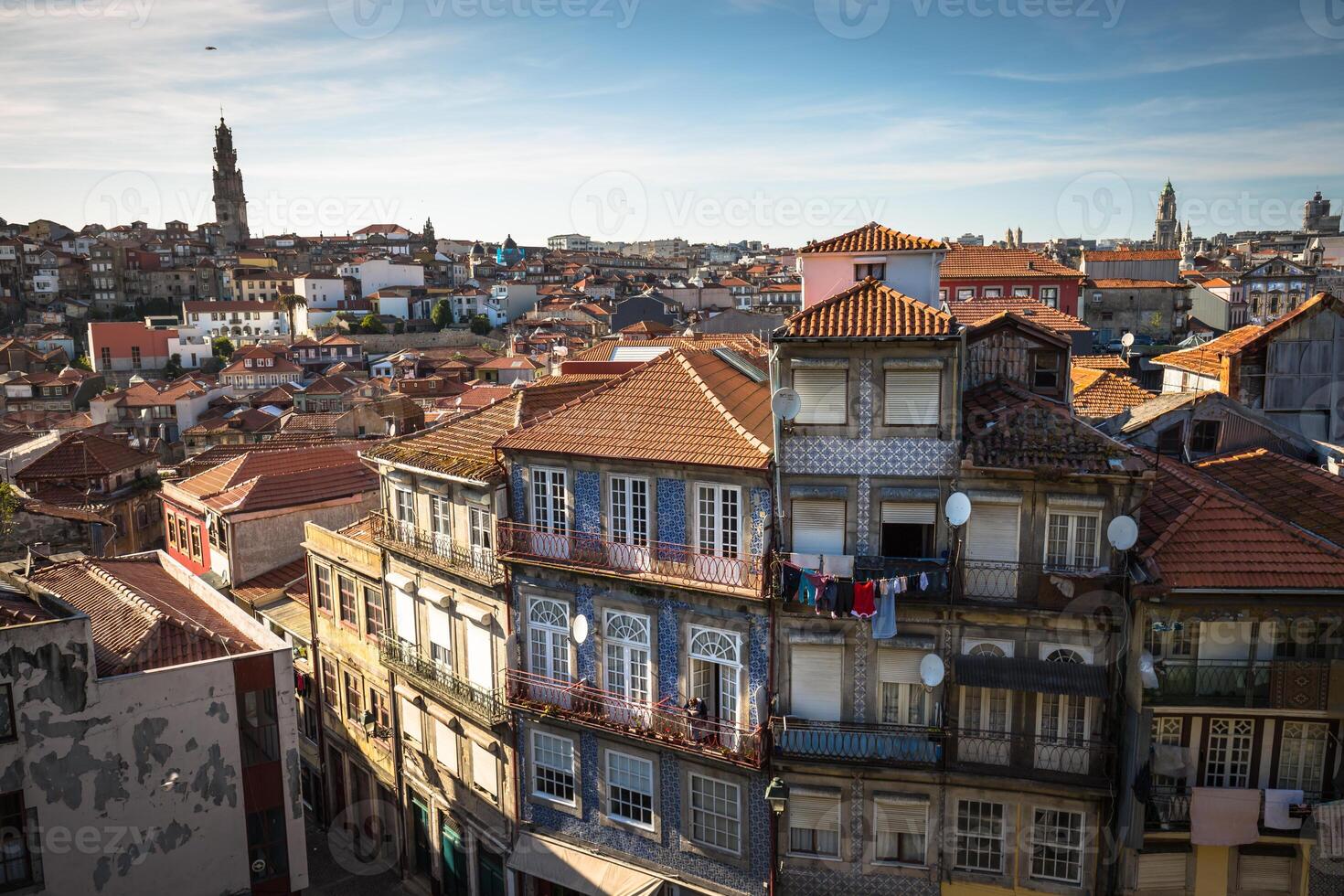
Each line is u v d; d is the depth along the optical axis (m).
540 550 28.36
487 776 31.27
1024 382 27.45
